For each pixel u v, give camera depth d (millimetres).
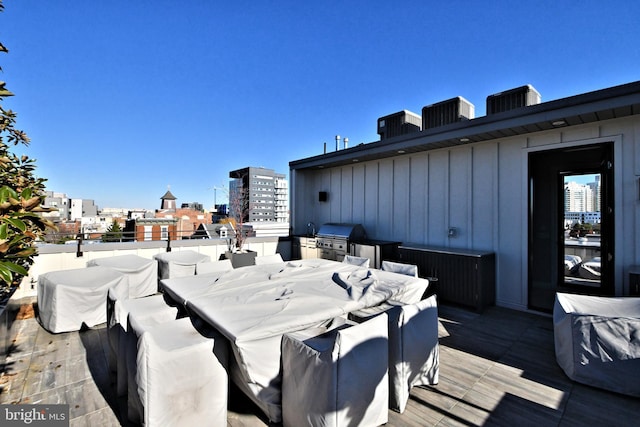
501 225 4922
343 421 1747
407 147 5562
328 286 3105
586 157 4410
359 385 1836
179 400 1799
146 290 4902
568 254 5129
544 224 4902
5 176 2582
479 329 3863
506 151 4871
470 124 4633
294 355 1925
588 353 2539
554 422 2092
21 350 3225
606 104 3439
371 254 6047
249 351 1938
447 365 2906
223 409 1968
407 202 6297
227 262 4504
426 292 5109
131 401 2023
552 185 4812
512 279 4789
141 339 1737
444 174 5680
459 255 4773
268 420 2123
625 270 3797
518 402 2318
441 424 2074
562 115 3758
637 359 2338
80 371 2785
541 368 2846
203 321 2422
